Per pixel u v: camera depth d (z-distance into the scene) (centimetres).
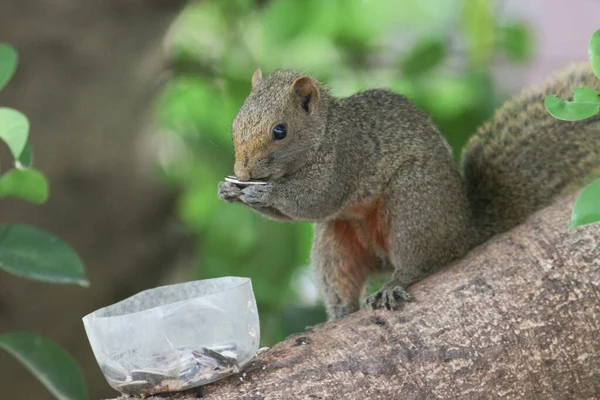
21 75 1141
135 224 1230
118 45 1173
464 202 846
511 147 863
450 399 598
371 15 1606
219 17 1444
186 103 1408
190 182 1391
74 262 529
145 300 602
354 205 858
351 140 849
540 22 1906
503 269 657
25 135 557
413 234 827
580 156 845
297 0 1465
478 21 1375
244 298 576
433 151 838
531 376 615
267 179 838
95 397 1213
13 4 1123
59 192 1166
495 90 1357
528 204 848
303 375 582
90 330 561
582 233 660
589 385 627
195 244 1338
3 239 525
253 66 1403
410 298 657
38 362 543
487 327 619
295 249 1341
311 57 1479
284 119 816
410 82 1377
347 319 663
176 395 567
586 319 627
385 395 587
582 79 859
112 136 1188
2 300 1146
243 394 567
